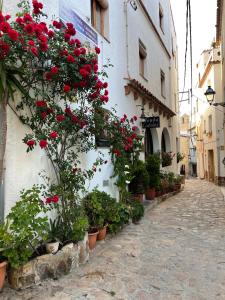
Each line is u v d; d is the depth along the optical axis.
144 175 8.98
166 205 10.11
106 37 7.68
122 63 8.76
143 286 3.63
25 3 4.00
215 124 20.16
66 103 4.62
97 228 5.21
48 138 4.13
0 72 3.39
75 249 4.10
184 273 4.05
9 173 3.81
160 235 5.98
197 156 31.91
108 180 7.00
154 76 13.18
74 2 5.79
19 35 3.50
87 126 5.11
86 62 4.31
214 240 5.64
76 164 4.94
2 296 3.26
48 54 3.90
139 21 10.93
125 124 6.78
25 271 3.45
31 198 3.68
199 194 13.77
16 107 3.93
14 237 3.37
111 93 7.72
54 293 3.38
